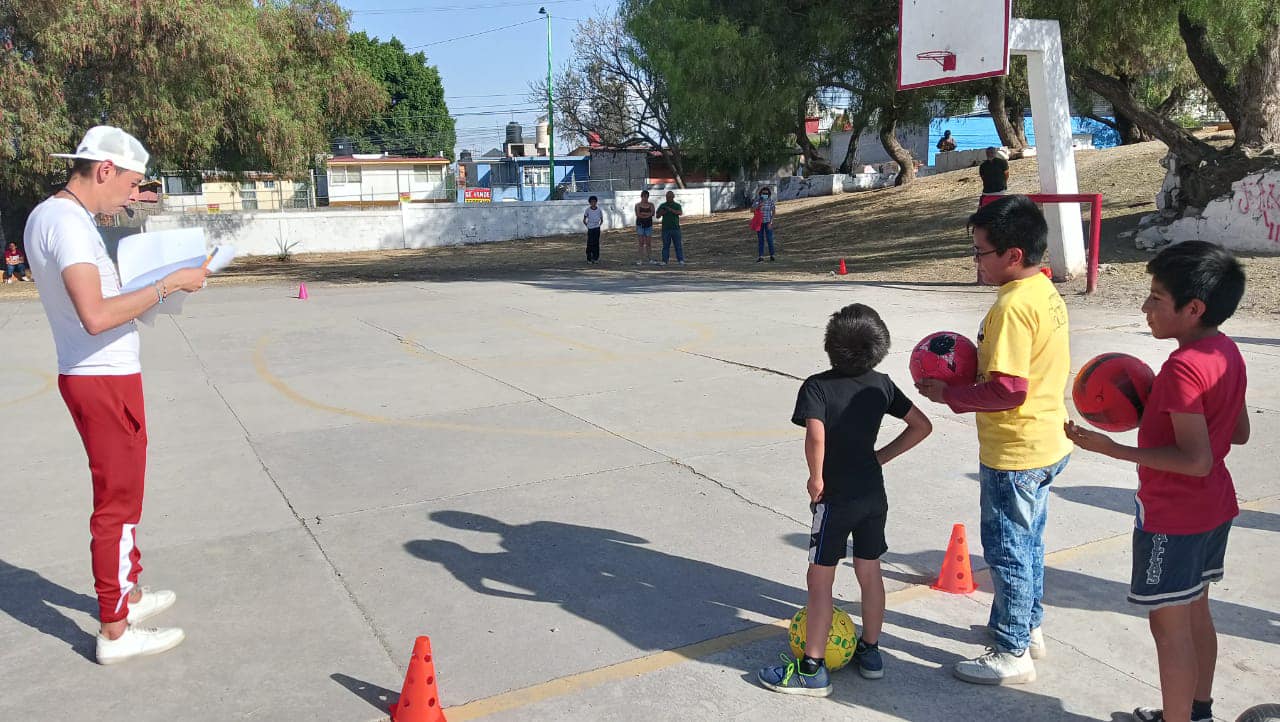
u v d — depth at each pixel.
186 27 19.22
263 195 51.94
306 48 27.25
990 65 13.39
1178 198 16.31
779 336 10.59
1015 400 3.14
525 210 31.80
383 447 6.56
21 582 4.40
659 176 57.47
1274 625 3.82
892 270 17.45
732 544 4.77
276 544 4.81
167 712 3.29
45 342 11.43
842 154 48.94
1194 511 2.74
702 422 7.07
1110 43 17.09
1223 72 16.59
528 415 7.36
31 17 18.03
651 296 14.57
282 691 3.41
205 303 15.01
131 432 3.58
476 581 4.35
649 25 23.41
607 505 5.34
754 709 3.28
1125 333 10.20
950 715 3.24
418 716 3.15
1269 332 10.04
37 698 3.39
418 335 11.29
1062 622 3.90
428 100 74.06
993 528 3.35
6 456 6.46
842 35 18.59
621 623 3.93
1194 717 3.04
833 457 3.26
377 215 29.59
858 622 3.89
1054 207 14.41
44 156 18.45
